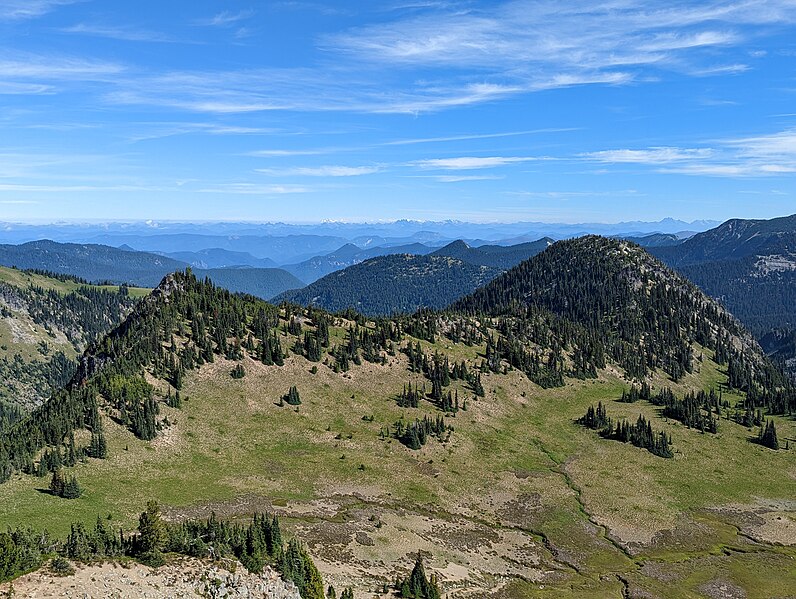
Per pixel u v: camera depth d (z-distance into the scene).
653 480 145.62
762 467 160.62
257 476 118.44
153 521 59.00
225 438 134.00
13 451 101.88
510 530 113.06
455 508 119.38
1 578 47.78
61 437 110.81
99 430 118.25
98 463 108.69
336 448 139.75
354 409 163.38
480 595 83.31
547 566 99.94
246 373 164.00
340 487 119.50
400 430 153.25
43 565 51.41
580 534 114.69
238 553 63.62
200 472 115.56
